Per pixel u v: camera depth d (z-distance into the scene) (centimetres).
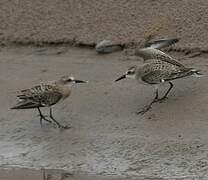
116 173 1277
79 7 1812
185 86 1517
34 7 1845
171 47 1680
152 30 1705
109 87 1561
